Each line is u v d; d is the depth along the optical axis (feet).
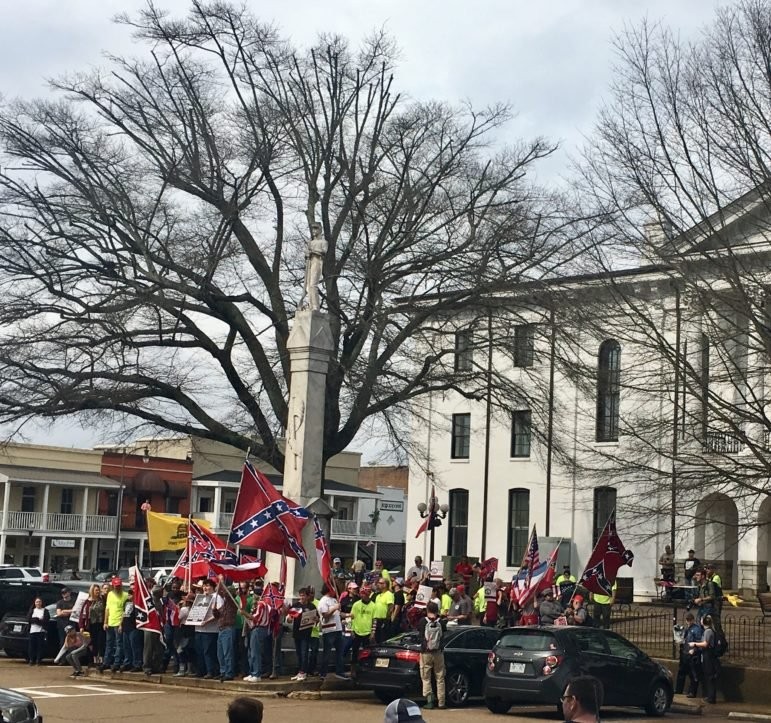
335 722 59.06
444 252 102.06
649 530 145.18
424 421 123.34
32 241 96.63
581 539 167.02
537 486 172.76
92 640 84.74
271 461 104.47
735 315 81.66
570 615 84.23
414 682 69.82
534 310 100.89
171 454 245.65
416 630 75.46
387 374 102.89
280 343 105.40
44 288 96.07
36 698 66.33
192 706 64.08
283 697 71.20
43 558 213.46
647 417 103.76
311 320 84.38
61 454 220.84
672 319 98.58
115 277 97.55
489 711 69.21
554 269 97.30
